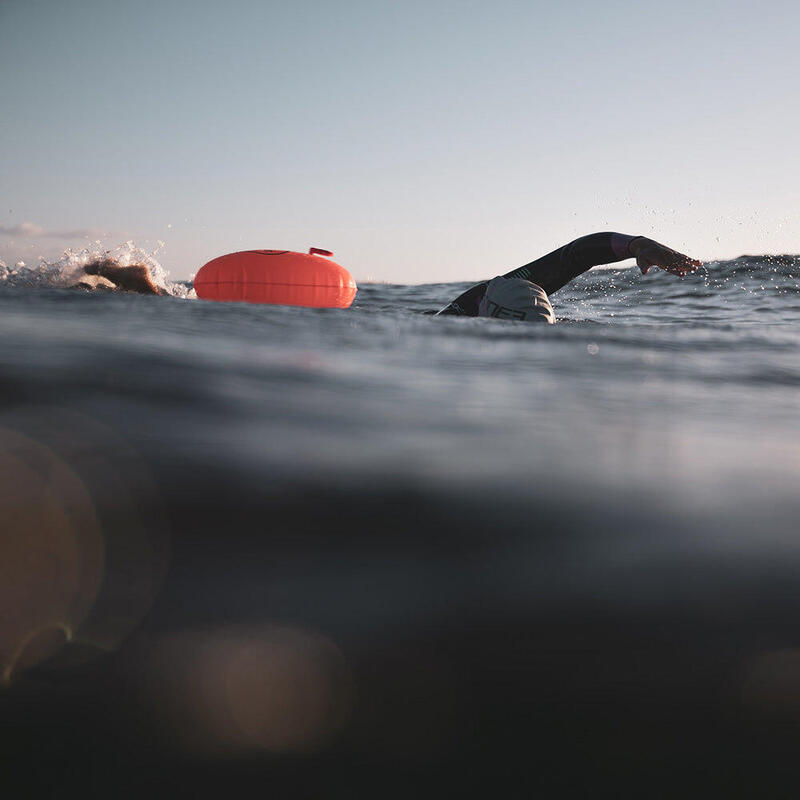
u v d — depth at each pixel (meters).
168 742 0.35
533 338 2.53
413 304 8.08
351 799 0.33
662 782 0.36
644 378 1.77
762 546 0.60
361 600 0.48
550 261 4.54
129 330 1.95
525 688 0.40
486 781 0.35
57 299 2.84
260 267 5.57
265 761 0.35
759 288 10.45
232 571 0.51
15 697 0.37
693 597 0.51
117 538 0.55
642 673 0.42
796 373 1.96
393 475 0.77
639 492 0.75
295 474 0.75
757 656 0.44
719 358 2.22
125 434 0.86
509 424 1.10
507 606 0.48
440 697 0.39
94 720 0.36
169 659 0.40
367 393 1.30
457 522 0.63
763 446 1.03
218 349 1.72
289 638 0.43
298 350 1.84
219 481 0.70
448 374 1.64
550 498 0.72
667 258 4.29
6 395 1.04
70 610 0.44
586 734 0.38
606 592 0.51
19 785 0.33
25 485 0.65
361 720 0.37
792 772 0.37
